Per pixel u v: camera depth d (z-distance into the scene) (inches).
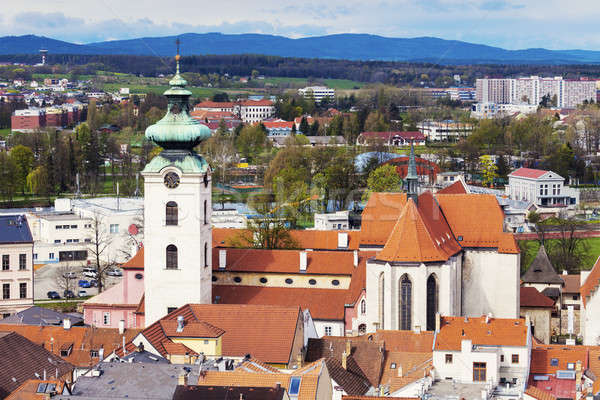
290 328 7819.9
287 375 6053.2
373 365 7691.9
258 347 7696.9
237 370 6432.1
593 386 7268.7
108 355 7632.9
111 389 6082.7
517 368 7514.8
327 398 6358.3
